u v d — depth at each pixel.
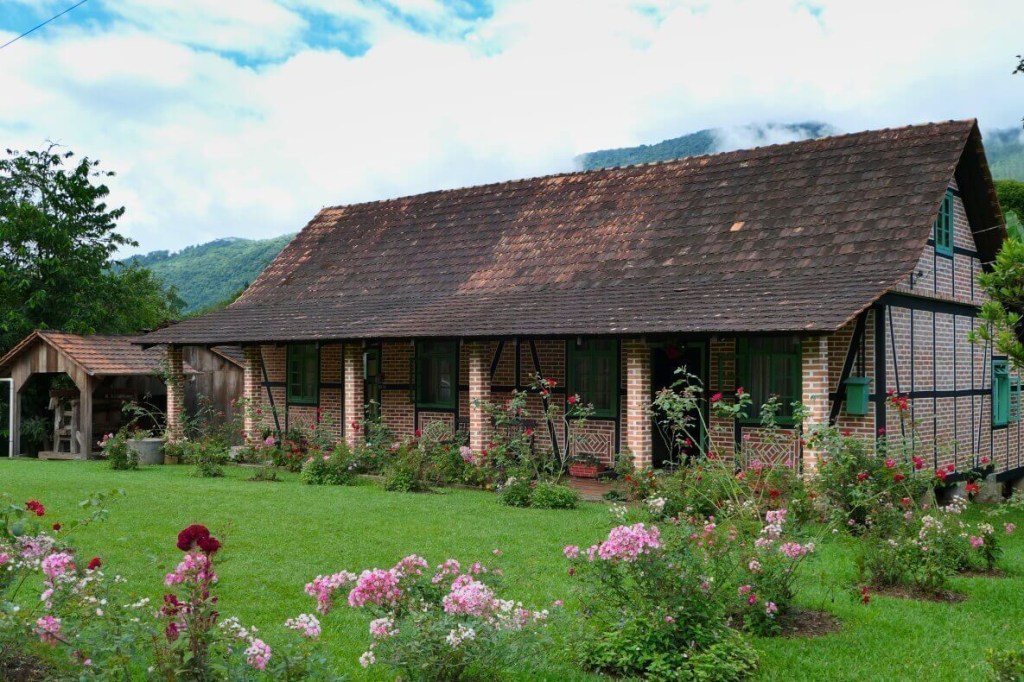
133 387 24.20
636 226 18.91
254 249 107.06
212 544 5.18
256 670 5.21
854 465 12.25
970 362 17.45
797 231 16.47
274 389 22.30
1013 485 19.36
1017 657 5.86
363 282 21.80
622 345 17.00
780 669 6.75
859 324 14.20
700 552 7.35
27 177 30.52
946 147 16.36
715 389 16.08
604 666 6.67
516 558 10.10
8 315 27.91
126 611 6.29
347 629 7.55
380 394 20.55
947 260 16.61
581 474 17.03
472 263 20.48
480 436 17.23
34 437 24.62
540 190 22.00
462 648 5.64
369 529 11.75
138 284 35.69
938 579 8.92
